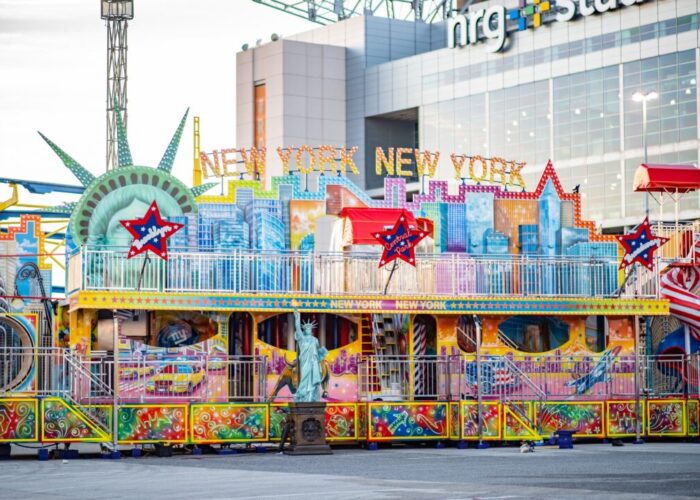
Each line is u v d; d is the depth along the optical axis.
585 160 108.31
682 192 59.31
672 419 52.00
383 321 53.22
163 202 53.56
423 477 34.81
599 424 51.25
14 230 56.59
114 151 84.06
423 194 57.56
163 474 37.03
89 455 47.22
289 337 51.50
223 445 48.94
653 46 103.62
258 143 126.38
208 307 48.72
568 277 54.06
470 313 51.75
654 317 57.38
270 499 28.97
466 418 49.16
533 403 50.44
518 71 113.81
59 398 45.56
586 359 53.22
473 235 57.50
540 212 58.44
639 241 52.09
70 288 51.94
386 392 51.88
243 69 127.81
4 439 44.97
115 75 84.31
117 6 84.56
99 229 52.94
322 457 44.34
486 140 116.38
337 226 55.56
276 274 50.81
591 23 108.12
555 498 28.31
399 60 123.62
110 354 49.12
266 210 54.56
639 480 32.91
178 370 49.03
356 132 126.56
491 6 116.56
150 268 49.03
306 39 133.00
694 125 101.06
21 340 51.31
